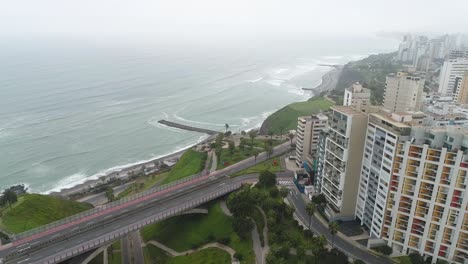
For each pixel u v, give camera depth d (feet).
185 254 527.40
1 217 558.15
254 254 476.13
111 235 484.74
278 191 603.26
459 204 405.39
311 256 454.81
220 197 626.23
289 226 521.65
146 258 546.26
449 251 425.28
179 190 636.89
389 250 454.81
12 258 442.50
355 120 482.28
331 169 540.93
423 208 429.38
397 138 422.82
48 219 591.37
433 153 406.41
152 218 526.98
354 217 533.55
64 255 440.86
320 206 565.12
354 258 452.76
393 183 440.45
